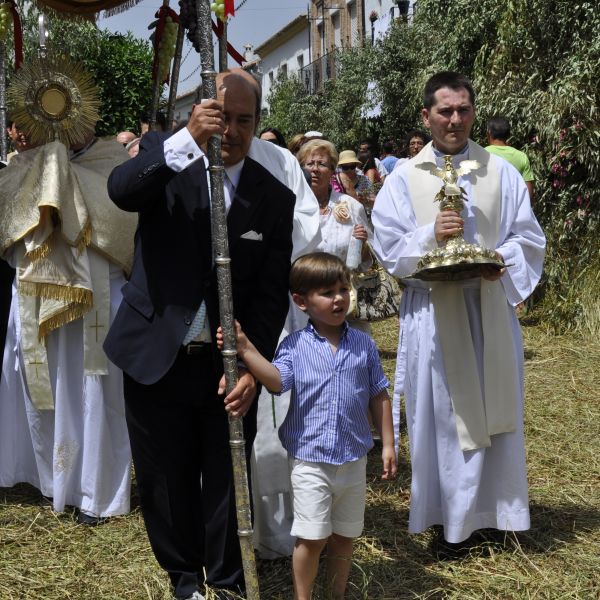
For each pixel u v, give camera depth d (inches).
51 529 173.2
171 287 125.4
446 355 154.2
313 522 125.9
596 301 335.9
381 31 756.0
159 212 126.6
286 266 130.7
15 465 194.2
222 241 117.2
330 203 214.7
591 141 336.2
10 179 184.1
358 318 215.6
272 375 123.6
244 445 122.4
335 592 133.9
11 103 185.3
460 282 154.6
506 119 333.7
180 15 127.3
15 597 142.1
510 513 156.8
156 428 128.6
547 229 353.4
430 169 159.9
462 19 404.5
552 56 362.0
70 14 203.3
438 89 157.2
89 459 177.2
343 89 765.3
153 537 132.6
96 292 180.9
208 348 127.4
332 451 126.6
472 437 153.3
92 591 144.2
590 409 247.0
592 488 187.8
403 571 149.7
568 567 149.9
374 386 134.2
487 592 141.5
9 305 189.9
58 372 179.9
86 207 180.9
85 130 187.9
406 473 199.5
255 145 162.1
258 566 151.9
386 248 161.5
